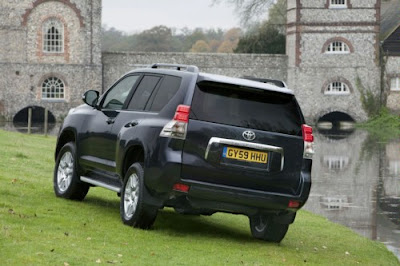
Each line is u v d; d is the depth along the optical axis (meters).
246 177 10.82
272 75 72.50
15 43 68.06
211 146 10.68
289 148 11.05
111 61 70.44
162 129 10.80
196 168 10.64
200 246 10.67
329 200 19.94
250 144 10.82
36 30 68.31
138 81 12.27
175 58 71.38
